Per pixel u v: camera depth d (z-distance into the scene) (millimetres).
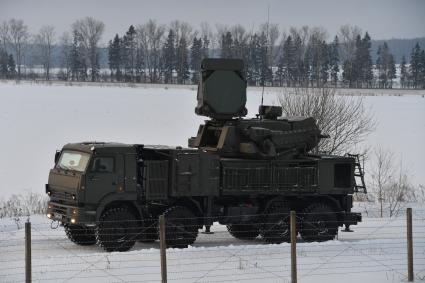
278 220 42969
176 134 95625
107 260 32625
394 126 109750
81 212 36844
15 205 52469
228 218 42281
